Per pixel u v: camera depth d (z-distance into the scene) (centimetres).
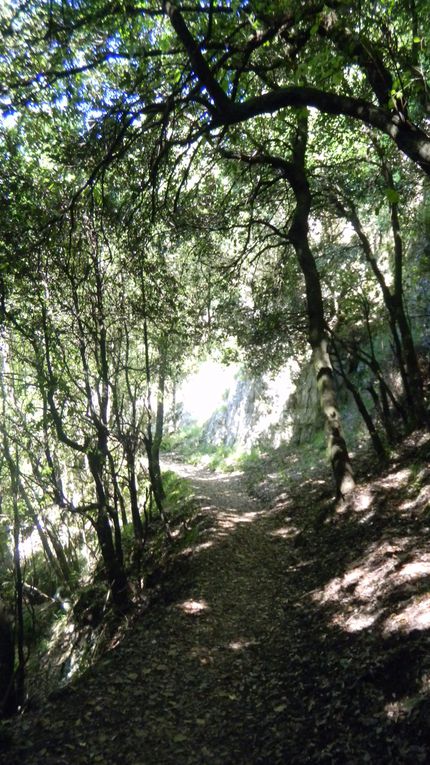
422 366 1603
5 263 974
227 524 1428
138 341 1658
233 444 2695
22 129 974
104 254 1222
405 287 1747
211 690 662
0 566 1911
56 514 1964
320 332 1248
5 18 802
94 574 1630
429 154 577
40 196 1026
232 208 1455
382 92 679
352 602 764
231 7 709
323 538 1107
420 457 1167
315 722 551
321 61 667
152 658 754
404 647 570
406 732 470
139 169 1016
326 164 1490
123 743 567
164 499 1998
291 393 2303
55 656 1420
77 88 871
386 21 702
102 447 1168
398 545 852
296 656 704
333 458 1209
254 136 1384
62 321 1145
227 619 873
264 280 1762
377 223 1938
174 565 1270
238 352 1812
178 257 1625
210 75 674
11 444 1322
